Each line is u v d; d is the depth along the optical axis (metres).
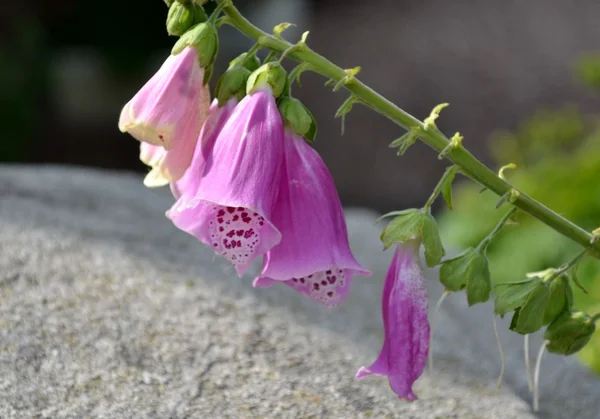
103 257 0.83
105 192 1.05
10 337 0.75
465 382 0.78
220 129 0.64
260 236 0.62
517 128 2.74
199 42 0.63
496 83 3.03
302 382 0.75
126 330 0.76
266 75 0.63
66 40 2.47
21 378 0.72
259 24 3.27
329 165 2.55
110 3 2.43
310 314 0.82
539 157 1.48
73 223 0.88
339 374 0.76
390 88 3.03
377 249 1.02
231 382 0.74
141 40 2.48
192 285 0.82
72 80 2.46
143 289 0.80
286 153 0.63
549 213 0.67
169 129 0.63
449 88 3.01
